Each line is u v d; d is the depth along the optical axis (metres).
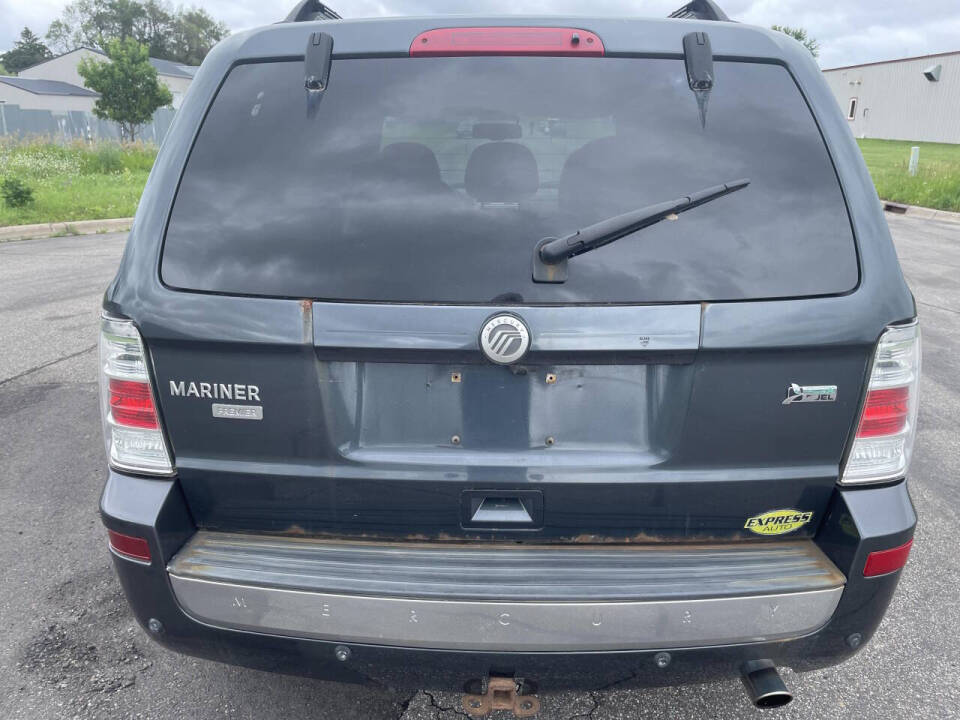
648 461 1.96
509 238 1.89
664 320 1.85
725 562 1.98
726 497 1.98
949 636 3.11
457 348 1.85
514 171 1.98
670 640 1.90
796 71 2.09
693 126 2.01
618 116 2.02
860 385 1.94
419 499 1.98
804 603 1.94
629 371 1.94
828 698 2.75
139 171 22.72
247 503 2.04
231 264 1.93
